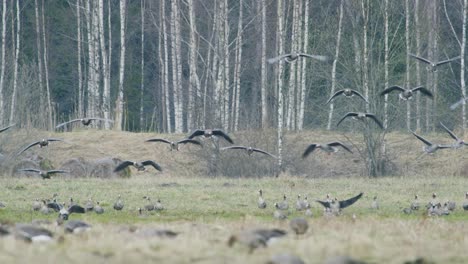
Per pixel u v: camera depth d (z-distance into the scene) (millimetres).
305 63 83250
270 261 24750
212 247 27859
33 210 47469
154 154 75188
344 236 30984
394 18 84062
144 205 50344
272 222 40156
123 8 88062
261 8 81188
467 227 38250
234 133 72438
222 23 79062
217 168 70000
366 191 57469
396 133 79812
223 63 78312
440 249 29016
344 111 79125
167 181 61875
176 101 83312
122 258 25703
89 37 87875
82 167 67750
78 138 77250
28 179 62250
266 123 72375
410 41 80500
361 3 73938
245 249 27609
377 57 81125
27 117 73875
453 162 73625
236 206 50094
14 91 76875
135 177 67625
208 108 75438
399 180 64938
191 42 82250
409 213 48219
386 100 72125
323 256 26609
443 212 47531
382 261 26391
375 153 70875
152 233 31000
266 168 69562
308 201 52156
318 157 74375
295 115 87375
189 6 82188
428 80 83062
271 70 92250
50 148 73188
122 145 76750
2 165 66562
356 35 73312
